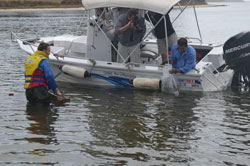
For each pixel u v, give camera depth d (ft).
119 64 35.37
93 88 35.58
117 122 25.29
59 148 20.66
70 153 20.01
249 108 28.86
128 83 35.37
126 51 35.55
